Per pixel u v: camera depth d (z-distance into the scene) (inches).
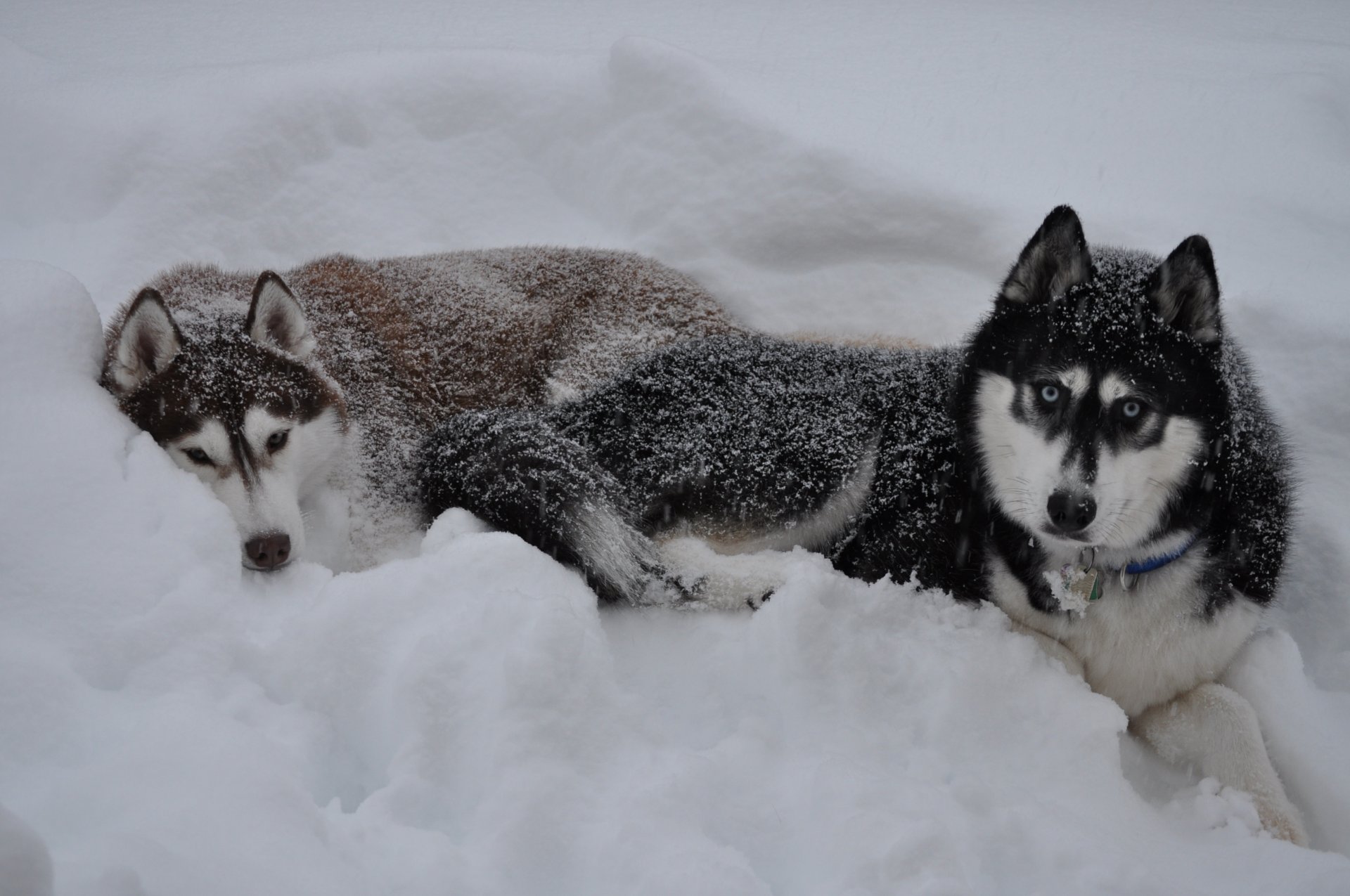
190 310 138.9
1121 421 106.1
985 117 222.5
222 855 69.4
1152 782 112.3
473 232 209.3
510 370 166.1
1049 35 306.3
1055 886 84.7
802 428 134.7
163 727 81.0
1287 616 135.5
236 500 118.6
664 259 198.7
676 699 108.2
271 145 202.1
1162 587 113.0
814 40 292.0
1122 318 108.5
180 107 202.8
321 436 133.6
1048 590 116.8
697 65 207.2
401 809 82.0
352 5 328.8
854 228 190.7
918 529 126.5
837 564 134.3
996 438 118.4
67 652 88.7
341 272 161.9
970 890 78.2
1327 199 195.0
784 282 193.9
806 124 201.5
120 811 72.2
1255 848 93.7
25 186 191.5
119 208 189.0
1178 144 214.8
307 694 94.1
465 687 91.6
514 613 97.4
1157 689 115.9
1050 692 109.0
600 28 301.0
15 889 58.1
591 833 81.5
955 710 104.9
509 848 78.0
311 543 134.7
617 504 130.0
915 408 135.1
